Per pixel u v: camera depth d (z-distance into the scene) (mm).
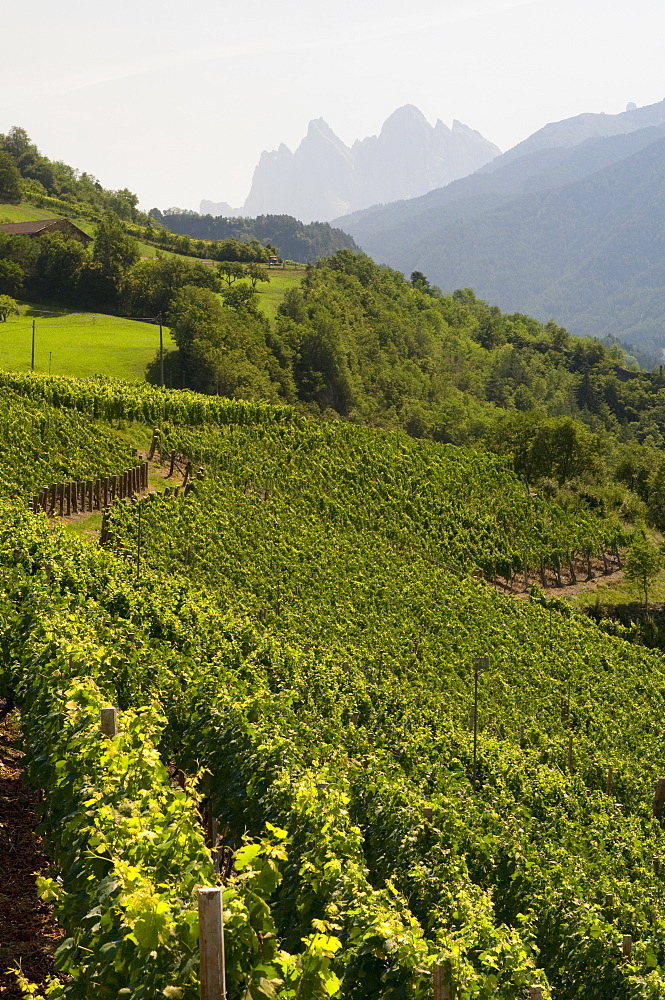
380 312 191875
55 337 109000
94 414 53250
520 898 14375
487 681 35844
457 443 144250
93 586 21016
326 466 58000
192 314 112125
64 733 10117
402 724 23391
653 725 37594
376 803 14141
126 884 6355
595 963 12836
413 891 11922
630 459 96812
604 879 16938
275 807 11195
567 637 45781
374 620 37656
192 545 37281
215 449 53312
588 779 28609
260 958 5914
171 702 14211
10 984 8023
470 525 58438
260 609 33031
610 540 62125
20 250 131875
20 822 11742
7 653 14289
